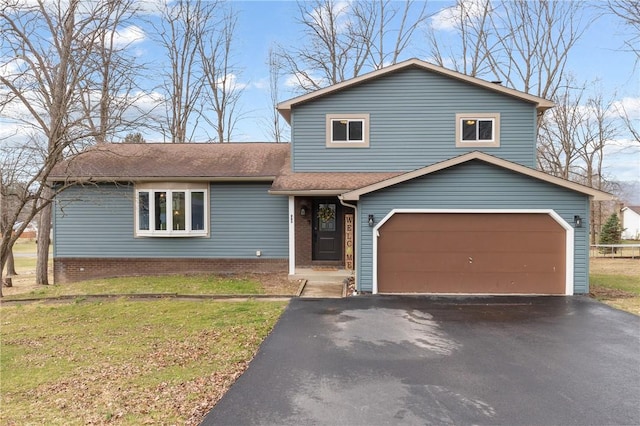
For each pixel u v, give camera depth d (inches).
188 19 932.0
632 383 189.2
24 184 468.8
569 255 391.2
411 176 395.9
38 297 406.6
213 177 499.8
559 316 313.6
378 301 369.1
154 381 194.7
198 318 313.9
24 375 207.0
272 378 195.9
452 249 402.6
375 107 517.7
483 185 397.7
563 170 1018.1
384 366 210.8
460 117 511.2
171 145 614.5
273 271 517.0
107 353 239.0
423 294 399.9
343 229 523.2
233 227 518.6
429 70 512.4
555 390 181.5
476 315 317.7
